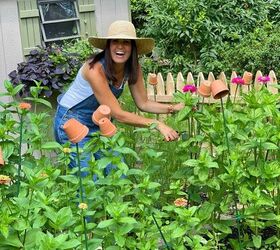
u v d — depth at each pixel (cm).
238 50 923
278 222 336
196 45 988
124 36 401
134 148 439
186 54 995
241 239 352
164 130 372
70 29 671
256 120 340
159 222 297
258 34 955
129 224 266
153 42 419
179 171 345
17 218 246
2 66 631
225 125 327
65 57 614
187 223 284
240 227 359
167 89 740
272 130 338
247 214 322
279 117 341
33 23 646
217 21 997
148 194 302
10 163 323
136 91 434
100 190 296
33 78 593
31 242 251
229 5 999
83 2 672
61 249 236
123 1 686
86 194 300
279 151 343
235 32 995
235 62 924
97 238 280
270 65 880
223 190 338
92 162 312
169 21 963
